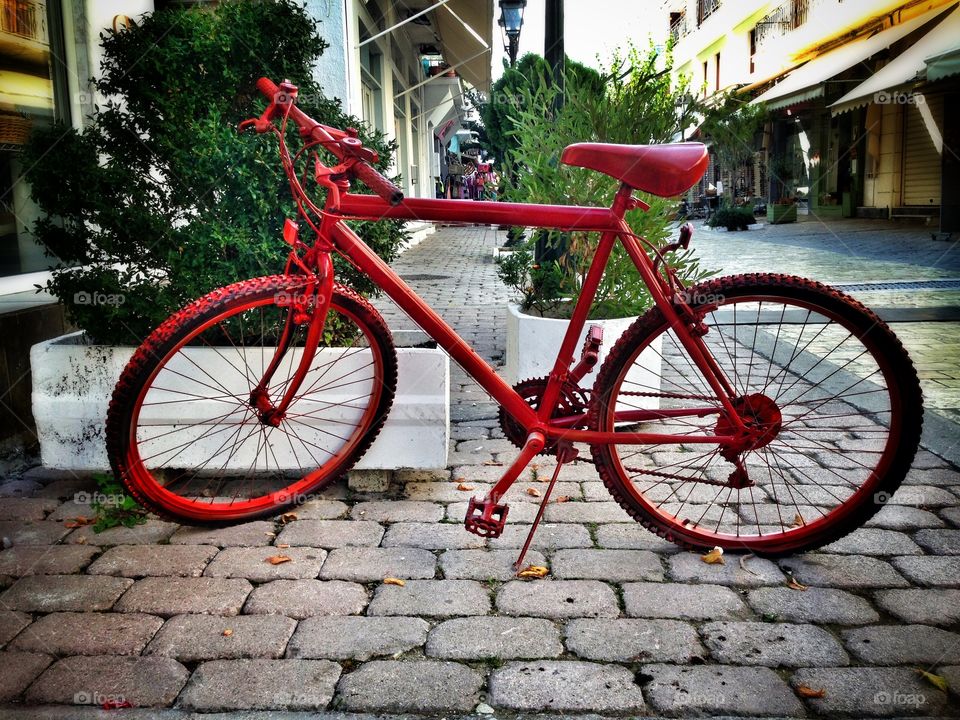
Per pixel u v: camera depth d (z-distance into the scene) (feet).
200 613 7.41
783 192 85.15
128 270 10.46
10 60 15.08
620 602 7.61
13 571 8.21
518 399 8.25
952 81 45.80
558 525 9.27
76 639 6.98
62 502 9.96
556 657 6.72
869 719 5.94
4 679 6.41
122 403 8.21
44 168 9.96
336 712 6.02
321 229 8.25
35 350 10.03
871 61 61.87
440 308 24.36
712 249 47.50
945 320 20.65
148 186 10.60
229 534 9.06
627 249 8.09
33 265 15.53
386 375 9.57
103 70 10.32
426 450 10.00
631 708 6.07
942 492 10.01
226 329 9.78
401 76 56.34
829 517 8.39
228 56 10.27
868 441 11.78
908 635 7.00
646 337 8.20
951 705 6.07
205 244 10.12
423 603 7.57
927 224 58.03
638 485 10.25
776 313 21.43
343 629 7.14
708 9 103.09
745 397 8.35
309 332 8.82
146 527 9.26
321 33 23.75
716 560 8.36
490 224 8.01
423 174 75.77
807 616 7.33
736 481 8.57
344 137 7.93
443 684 6.35
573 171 12.60
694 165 7.61
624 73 13.34
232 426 9.80
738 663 6.62
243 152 9.91
